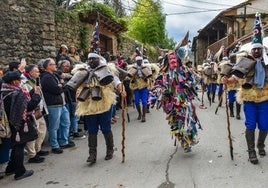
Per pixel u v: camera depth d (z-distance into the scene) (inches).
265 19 1007.6
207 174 201.3
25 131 211.2
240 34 1062.4
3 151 219.8
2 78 213.9
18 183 209.8
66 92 300.0
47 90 264.2
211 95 529.7
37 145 251.6
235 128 325.1
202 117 396.5
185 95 239.8
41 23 425.1
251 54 214.5
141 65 395.2
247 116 218.1
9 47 399.9
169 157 239.8
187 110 237.3
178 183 190.7
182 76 238.5
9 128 209.5
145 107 389.7
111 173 215.3
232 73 212.7
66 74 303.6
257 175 194.4
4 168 234.8
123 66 448.5
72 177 213.8
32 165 243.3
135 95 398.6
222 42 1059.9
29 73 250.2
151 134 318.0
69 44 529.3
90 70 230.8
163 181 195.3
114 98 238.7
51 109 265.1
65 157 259.3
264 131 221.5
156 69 403.9
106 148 267.6
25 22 412.5
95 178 208.7
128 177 206.1
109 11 635.5
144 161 235.0
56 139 272.7
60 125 283.3
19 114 204.7
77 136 321.1
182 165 220.4
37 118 238.4
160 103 244.1
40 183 207.3
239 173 199.5
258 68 209.0
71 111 311.7
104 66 229.0
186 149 241.0
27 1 413.1
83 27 572.1
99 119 241.3
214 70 498.6
